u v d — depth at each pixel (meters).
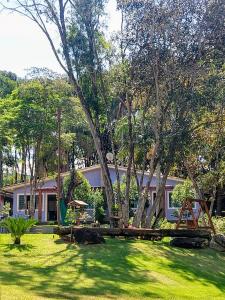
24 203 35.44
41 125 33.94
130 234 15.95
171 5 18.11
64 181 30.88
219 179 26.41
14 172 53.97
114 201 20.30
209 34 18.30
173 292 9.76
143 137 19.16
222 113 20.30
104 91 19.17
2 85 45.34
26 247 13.33
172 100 18.47
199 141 20.50
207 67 18.58
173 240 15.84
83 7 18.69
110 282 9.77
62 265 11.11
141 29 18.44
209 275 12.35
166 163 19.78
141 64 18.81
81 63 18.95
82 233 14.41
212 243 16.23
